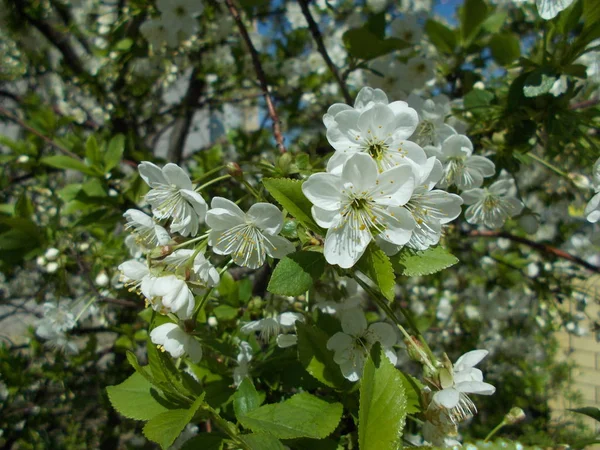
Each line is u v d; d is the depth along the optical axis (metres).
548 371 0.51
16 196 0.36
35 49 0.38
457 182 0.16
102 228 0.24
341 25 0.34
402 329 0.12
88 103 0.43
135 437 0.36
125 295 0.24
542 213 0.31
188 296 0.12
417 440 0.15
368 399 0.10
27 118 0.37
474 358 0.12
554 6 0.15
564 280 0.32
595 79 0.21
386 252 0.11
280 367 0.14
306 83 0.34
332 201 0.11
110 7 0.35
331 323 0.14
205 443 0.10
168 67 0.33
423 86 0.21
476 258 0.35
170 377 0.11
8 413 0.33
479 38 0.22
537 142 0.20
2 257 0.22
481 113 0.18
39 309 0.43
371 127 0.12
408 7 0.31
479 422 0.42
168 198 0.13
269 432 0.10
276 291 0.11
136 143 0.30
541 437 0.43
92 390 0.36
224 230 0.12
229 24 0.32
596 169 0.14
